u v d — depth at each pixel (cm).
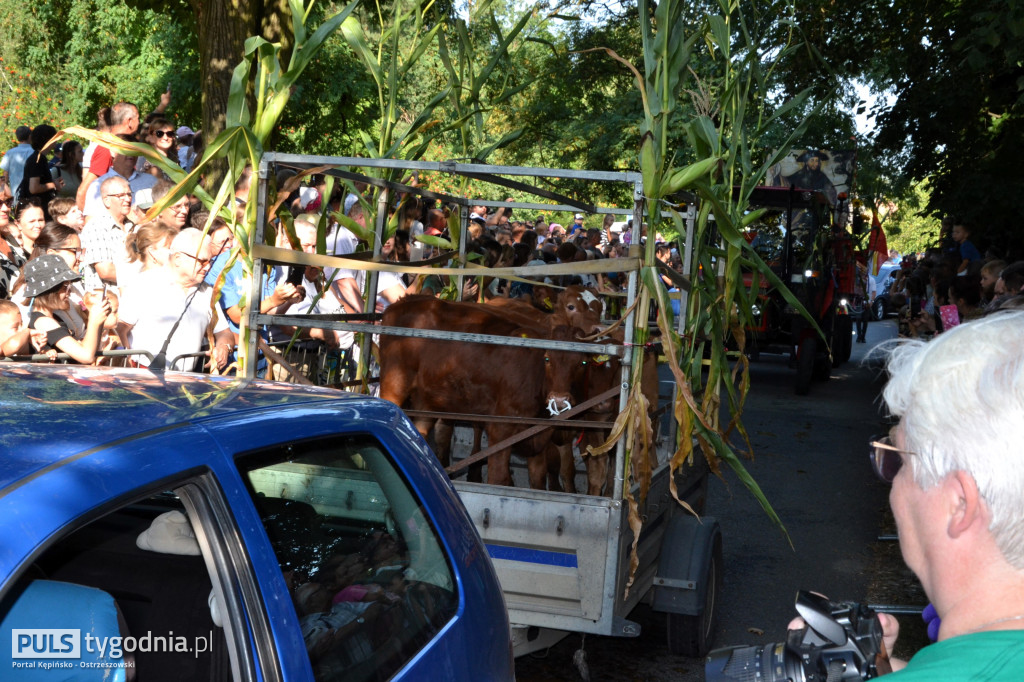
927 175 1431
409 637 209
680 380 402
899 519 115
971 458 101
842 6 1317
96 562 186
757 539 666
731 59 542
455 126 569
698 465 559
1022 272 635
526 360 472
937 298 1102
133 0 1301
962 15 1145
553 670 446
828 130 1456
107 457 161
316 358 641
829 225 1432
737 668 130
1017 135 1238
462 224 641
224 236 519
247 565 172
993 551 101
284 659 170
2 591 138
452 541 242
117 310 516
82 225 661
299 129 1620
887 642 142
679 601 430
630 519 375
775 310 1363
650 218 394
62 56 2188
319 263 399
